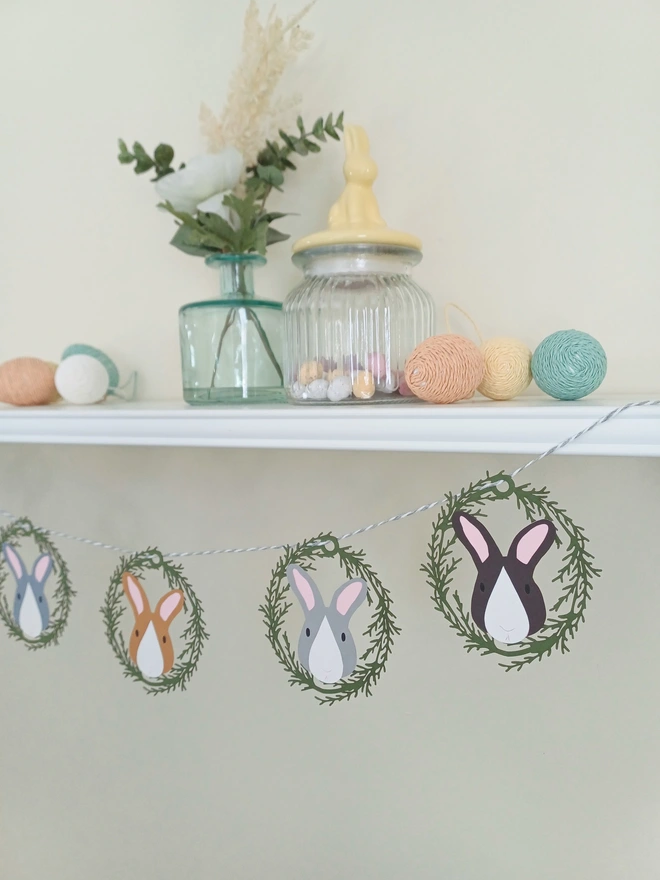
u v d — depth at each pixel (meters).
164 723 1.10
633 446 0.52
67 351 0.99
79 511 1.15
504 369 0.67
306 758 0.98
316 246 0.72
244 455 0.99
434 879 0.90
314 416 0.64
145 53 1.03
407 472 0.88
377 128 0.86
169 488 1.06
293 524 0.96
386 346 0.75
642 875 0.79
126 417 0.76
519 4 0.78
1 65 1.16
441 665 0.88
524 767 0.84
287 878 1.01
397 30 0.85
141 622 0.84
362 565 0.92
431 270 0.84
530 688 0.83
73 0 1.09
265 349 0.86
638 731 0.78
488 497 0.60
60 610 1.19
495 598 0.59
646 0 0.72
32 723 1.25
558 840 0.83
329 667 0.68
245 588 1.01
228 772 1.05
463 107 0.81
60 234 1.13
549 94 0.77
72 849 1.22
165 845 1.12
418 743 0.90
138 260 1.06
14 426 0.86
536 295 0.78
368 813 0.94
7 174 1.17
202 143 0.99
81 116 1.09
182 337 0.87
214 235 0.82
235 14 0.96
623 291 0.74
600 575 0.78
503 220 0.80
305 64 0.91
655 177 0.72
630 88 0.73
